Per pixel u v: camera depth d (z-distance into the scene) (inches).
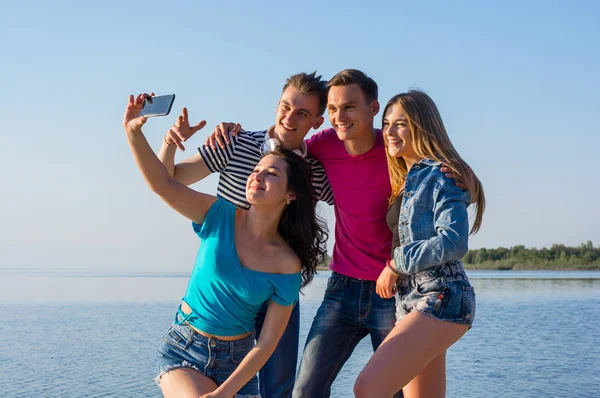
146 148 140.0
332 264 176.1
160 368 140.6
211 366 138.2
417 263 140.6
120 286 2608.3
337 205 175.6
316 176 181.2
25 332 957.2
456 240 137.2
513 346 745.6
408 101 151.2
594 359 655.1
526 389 524.4
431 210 146.7
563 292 1510.8
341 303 171.8
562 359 659.4
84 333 936.3
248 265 140.2
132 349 786.8
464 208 142.6
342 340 171.9
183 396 132.8
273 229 145.3
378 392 134.3
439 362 154.4
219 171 177.0
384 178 167.8
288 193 144.8
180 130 150.9
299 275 144.6
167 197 141.2
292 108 172.4
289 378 171.3
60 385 585.0
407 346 137.8
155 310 1310.3
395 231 157.6
